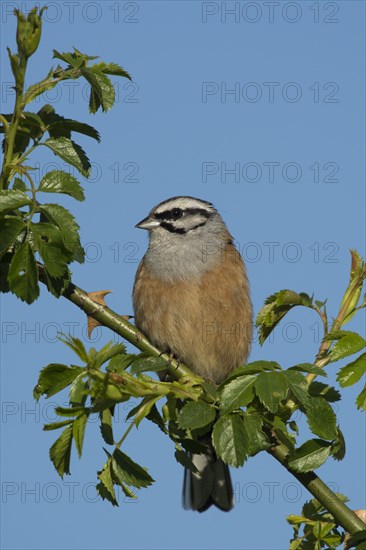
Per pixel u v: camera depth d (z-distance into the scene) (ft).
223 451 23.00
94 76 27.71
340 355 24.07
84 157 28.09
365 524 25.16
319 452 24.54
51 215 25.34
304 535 25.45
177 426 25.08
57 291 25.84
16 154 27.37
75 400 21.38
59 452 21.56
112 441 22.91
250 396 23.43
